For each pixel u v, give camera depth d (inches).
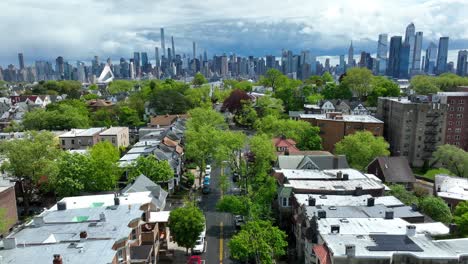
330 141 4320.9
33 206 2933.1
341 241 1524.4
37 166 2746.1
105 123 5369.1
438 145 4003.4
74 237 1469.0
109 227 1581.0
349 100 6279.5
